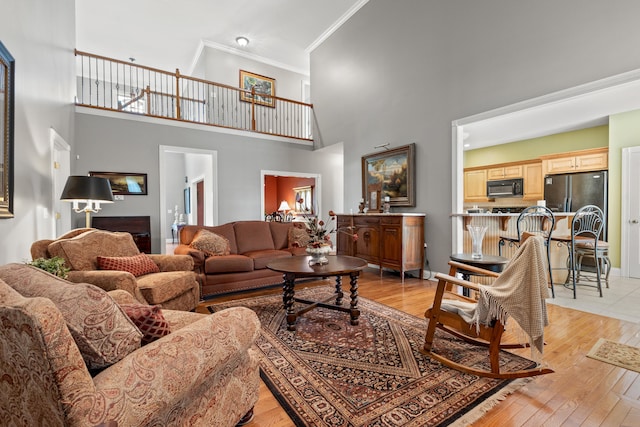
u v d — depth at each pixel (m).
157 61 8.34
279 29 6.69
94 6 6.03
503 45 3.66
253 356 1.48
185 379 0.97
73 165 4.64
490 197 6.86
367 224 4.88
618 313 2.94
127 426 0.81
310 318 2.86
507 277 1.81
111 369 0.86
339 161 7.79
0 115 2.00
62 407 0.73
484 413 1.54
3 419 1.00
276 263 2.94
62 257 2.41
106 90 9.35
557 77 3.22
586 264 4.87
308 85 8.89
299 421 1.49
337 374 1.89
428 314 2.12
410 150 4.74
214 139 6.16
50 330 0.72
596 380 1.82
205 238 3.87
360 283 4.26
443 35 4.33
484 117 3.85
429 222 4.52
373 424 1.46
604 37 2.92
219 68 7.41
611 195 4.69
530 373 1.75
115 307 0.96
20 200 2.40
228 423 1.29
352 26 6.07
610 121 4.63
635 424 1.45
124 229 5.06
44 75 3.04
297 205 9.47
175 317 1.65
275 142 6.87
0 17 2.02
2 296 0.82
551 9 3.27
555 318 2.81
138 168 5.40
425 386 1.76
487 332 1.86
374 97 5.52
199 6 6.04
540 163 5.95
